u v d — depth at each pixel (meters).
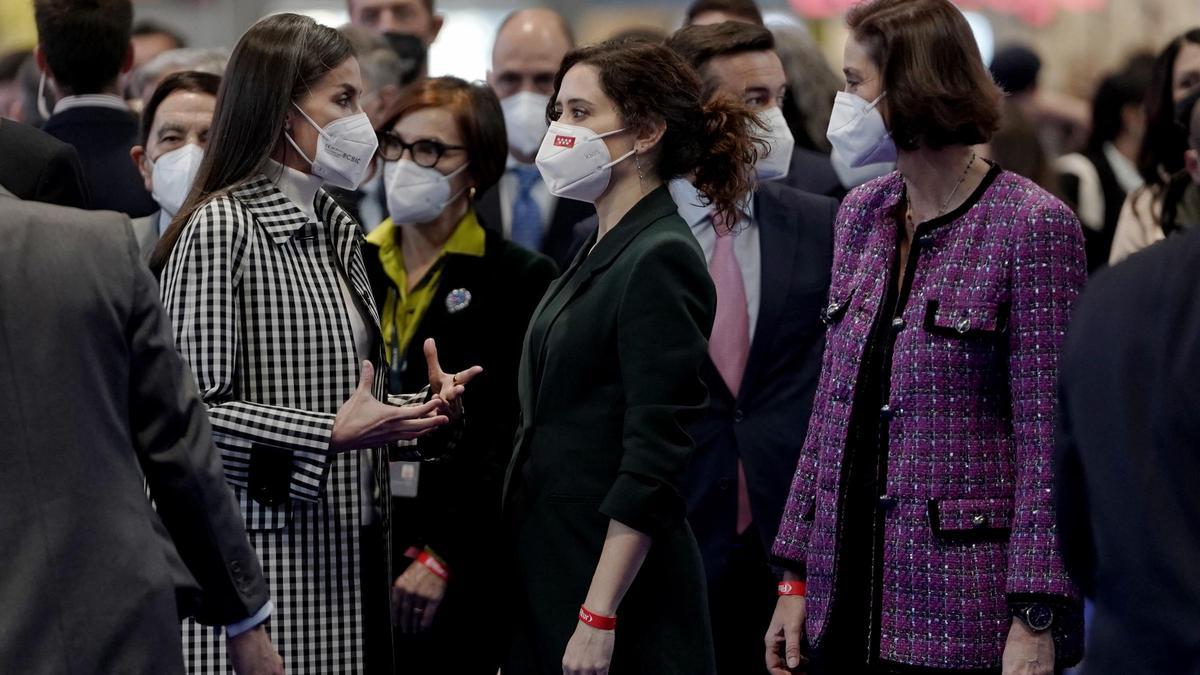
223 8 17.98
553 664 5.71
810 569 5.82
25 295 4.43
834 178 8.57
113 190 8.95
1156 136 8.66
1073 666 5.43
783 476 7.24
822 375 6.03
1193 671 3.54
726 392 7.36
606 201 6.00
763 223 7.53
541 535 5.78
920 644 5.50
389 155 7.55
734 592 7.29
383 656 6.24
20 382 4.38
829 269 7.46
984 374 5.46
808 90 9.28
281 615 5.94
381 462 6.29
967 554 5.45
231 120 6.08
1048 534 5.21
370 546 6.25
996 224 5.44
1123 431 3.73
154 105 7.95
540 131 9.59
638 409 5.55
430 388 6.40
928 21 5.50
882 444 5.60
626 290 5.64
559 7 18.06
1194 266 3.76
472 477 7.22
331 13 18.00
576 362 5.74
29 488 4.34
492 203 9.52
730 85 7.68
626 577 5.56
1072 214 5.40
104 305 4.57
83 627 4.34
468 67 18.14
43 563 4.31
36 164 7.32
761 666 7.32
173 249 5.91
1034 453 5.28
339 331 6.05
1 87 12.89
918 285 5.59
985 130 5.45
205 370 5.72
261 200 6.02
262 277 5.91
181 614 4.81
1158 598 3.61
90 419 4.46
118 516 4.47
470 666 7.19
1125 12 17.80
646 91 5.88
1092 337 3.88
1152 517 3.64
